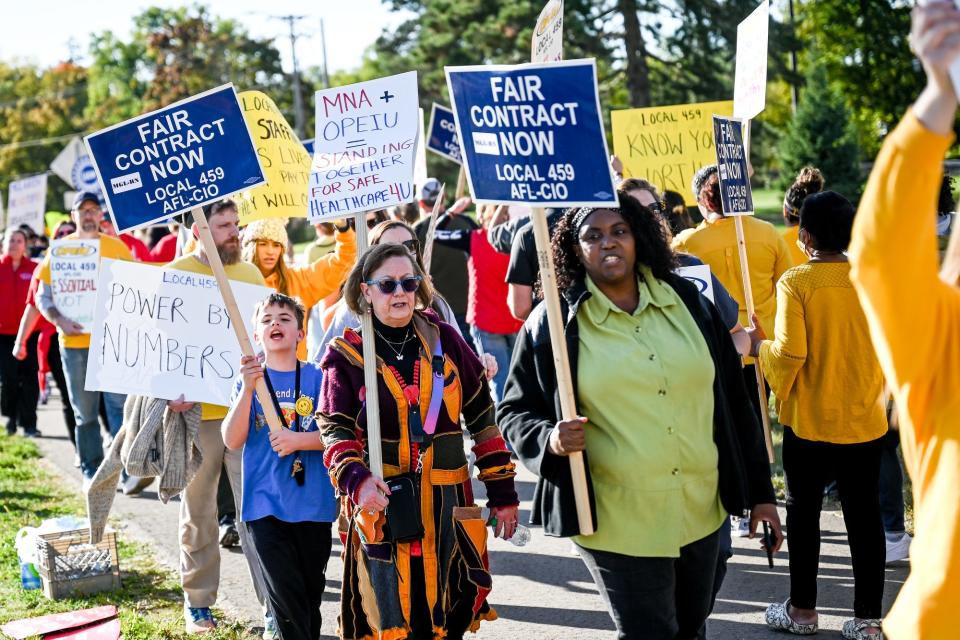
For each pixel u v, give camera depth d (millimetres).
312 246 8617
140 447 5336
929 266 2014
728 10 35281
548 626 5363
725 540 4359
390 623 3756
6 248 11211
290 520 4438
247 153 4777
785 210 6668
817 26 48594
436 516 3871
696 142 9148
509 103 3672
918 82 47156
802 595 4945
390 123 4539
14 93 89312
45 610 5836
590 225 3689
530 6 37344
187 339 5562
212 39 74500
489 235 7750
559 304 3639
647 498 3572
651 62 38156
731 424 3777
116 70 93062
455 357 4066
